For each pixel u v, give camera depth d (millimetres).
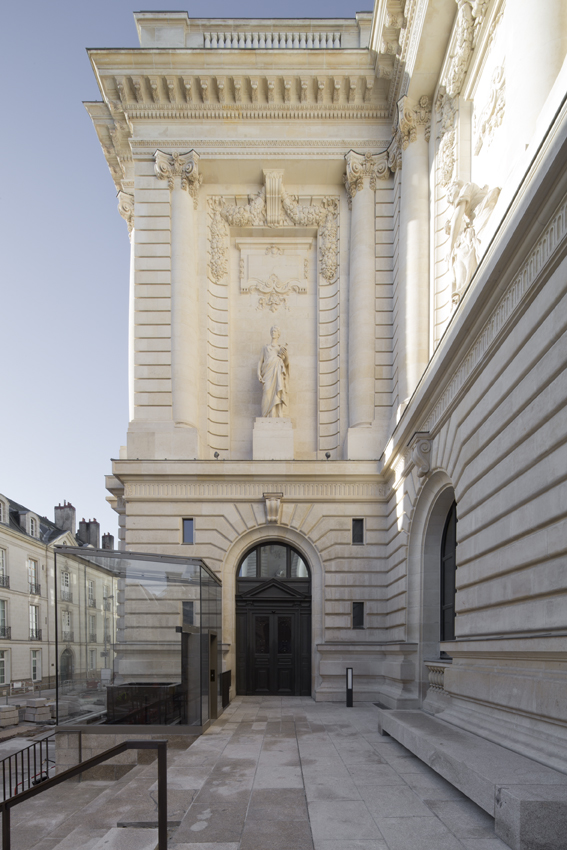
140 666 12844
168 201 20812
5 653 44125
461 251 12742
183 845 5668
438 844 5621
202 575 13078
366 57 19859
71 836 6262
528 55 9922
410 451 14992
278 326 21828
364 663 18156
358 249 20703
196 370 20516
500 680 8469
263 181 21625
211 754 9953
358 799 7121
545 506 7422
